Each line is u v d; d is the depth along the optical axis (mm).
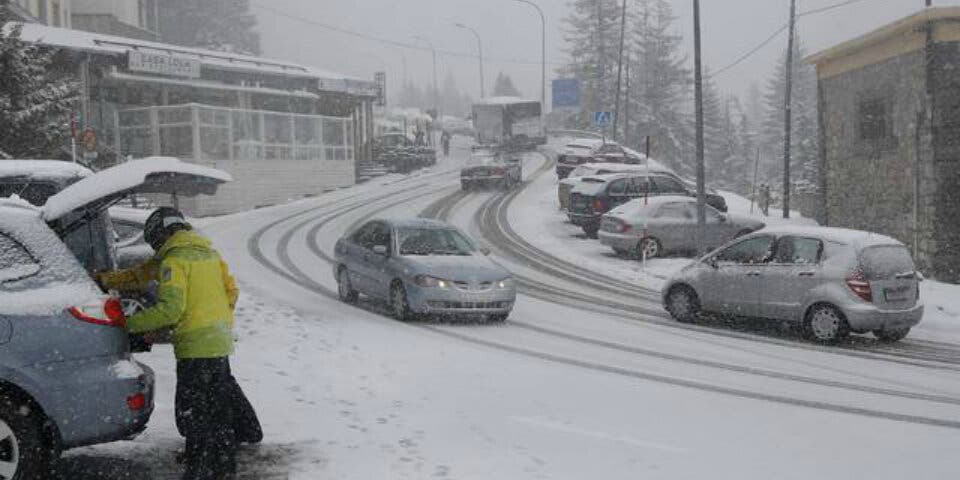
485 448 6590
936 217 22625
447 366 10000
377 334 12000
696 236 23500
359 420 7301
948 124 22578
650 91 98375
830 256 12875
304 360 9641
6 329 4914
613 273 21703
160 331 6031
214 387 5672
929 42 22578
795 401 8750
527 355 11117
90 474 5656
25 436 4918
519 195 38656
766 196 35250
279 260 21766
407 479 5738
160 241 5867
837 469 6273
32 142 21547
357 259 15094
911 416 8172
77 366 5059
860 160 26469
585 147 44625
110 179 5578
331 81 46188
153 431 6648
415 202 36875
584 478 5895
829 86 28266
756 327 14273
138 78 36656
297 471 5832
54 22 45188
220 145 34562
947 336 14219
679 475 6016
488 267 13898
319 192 41406
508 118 61500
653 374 10094
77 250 7594
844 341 13242
